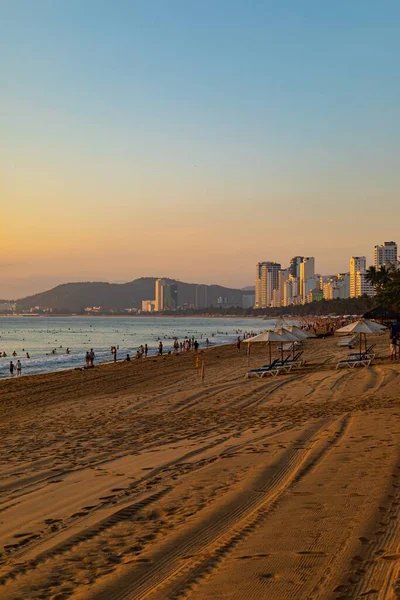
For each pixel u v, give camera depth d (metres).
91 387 37.44
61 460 12.48
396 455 10.20
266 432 14.32
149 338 139.00
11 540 7.09
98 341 126.31
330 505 7.54
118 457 12.41
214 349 78.69
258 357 54.88
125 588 5.39
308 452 11.10
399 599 4.70
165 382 36.84
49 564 6.16
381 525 6.62
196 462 11.16
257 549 6.11
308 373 31.02
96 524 7.52
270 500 7.97
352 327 35.09
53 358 73.50
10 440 15.96
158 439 14.60
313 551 5.95
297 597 4.94
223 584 5.29
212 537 6.64
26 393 35.38
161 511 7.94
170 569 5.77
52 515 8.13
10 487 10.16
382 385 23.81
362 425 13.90
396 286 100.75
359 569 5.41
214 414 19.11
